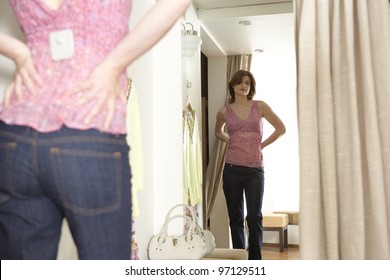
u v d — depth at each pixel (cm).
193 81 254
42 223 61
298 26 109
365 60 99
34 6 63
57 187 57
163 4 62
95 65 62
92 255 59
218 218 292
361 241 98
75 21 62
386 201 99
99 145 59
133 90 155
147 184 201
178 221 211
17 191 60
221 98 303
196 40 243
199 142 248
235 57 310
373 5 102
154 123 213
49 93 60
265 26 289
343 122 102
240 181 269
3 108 62
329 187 100
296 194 366
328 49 102
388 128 99
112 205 60
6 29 109
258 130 272
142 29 61
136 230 183
